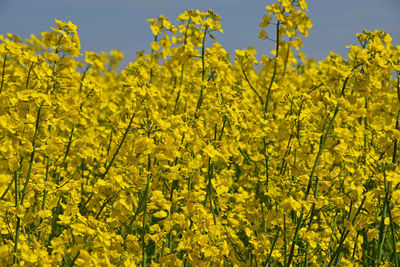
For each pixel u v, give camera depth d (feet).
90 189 14.07
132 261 12.30
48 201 13.74
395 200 13.57
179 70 23.72
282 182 15.10
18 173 12.25
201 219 12.91
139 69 23.22
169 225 12.84
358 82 13.39
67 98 11.91
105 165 19.26
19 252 11.00
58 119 11.96
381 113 16.67
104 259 11.00
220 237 13.82
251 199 19.49
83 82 13.16
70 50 13.01
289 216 16.66
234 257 14.99
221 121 16.31
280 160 19.63
